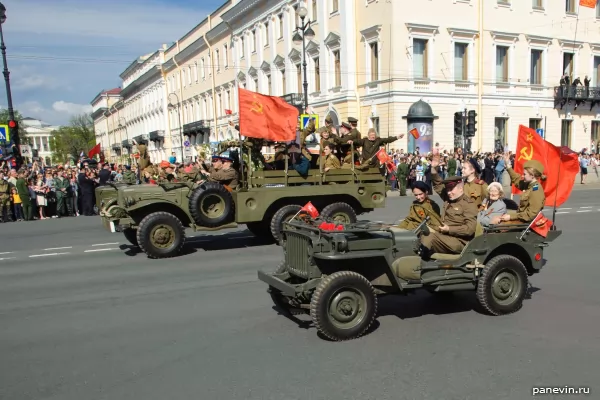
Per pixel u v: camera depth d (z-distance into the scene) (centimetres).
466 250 598
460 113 2353
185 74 6216
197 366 482
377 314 626
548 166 714
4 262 1038
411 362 479
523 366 466
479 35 3116
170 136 6925
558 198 703
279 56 3912
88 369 483
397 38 2817
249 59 4491
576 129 3784
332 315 530
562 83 3531
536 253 640
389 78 2853
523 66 3375
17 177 1806
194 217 1016
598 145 3962
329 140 1184
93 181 1891
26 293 777
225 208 1036
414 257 564
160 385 443
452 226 614
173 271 900
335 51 3238
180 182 1083
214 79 5306
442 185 648
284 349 519
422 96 2920
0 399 425
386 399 407
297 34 2372
